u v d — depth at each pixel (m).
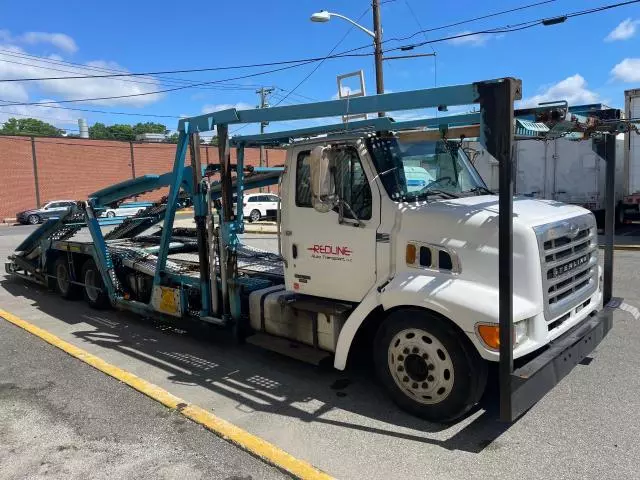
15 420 4.39
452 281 4.03
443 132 5.07
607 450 3.68
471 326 3.79
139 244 9.38
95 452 3.84
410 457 3.67
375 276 4.54
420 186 4.73
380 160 4.55
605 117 4.99
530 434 3.94
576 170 17.39
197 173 5.99
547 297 4.00
